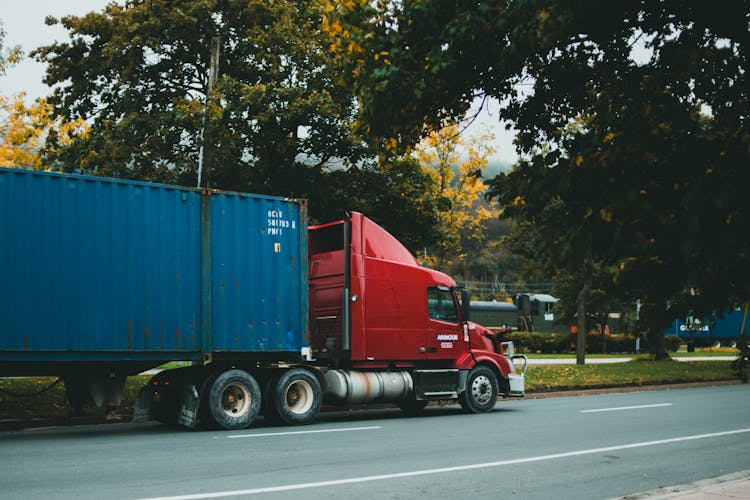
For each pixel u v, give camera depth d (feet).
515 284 380.37
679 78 16.69
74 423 44.37
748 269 13.67
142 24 76.23
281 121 76.89
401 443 35.63
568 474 27.91
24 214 36.70
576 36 20.08
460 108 25.41
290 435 38.75
